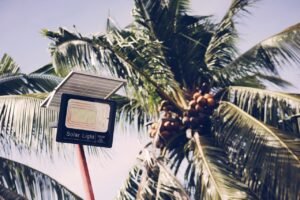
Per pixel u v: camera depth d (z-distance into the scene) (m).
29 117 10.34
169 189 7.90
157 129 8.95
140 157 8.63
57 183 10.39
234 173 7.71
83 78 6.07
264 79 8.48
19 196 10.41
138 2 9.35
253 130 7.54
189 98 8.95
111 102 5.94
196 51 9.20
